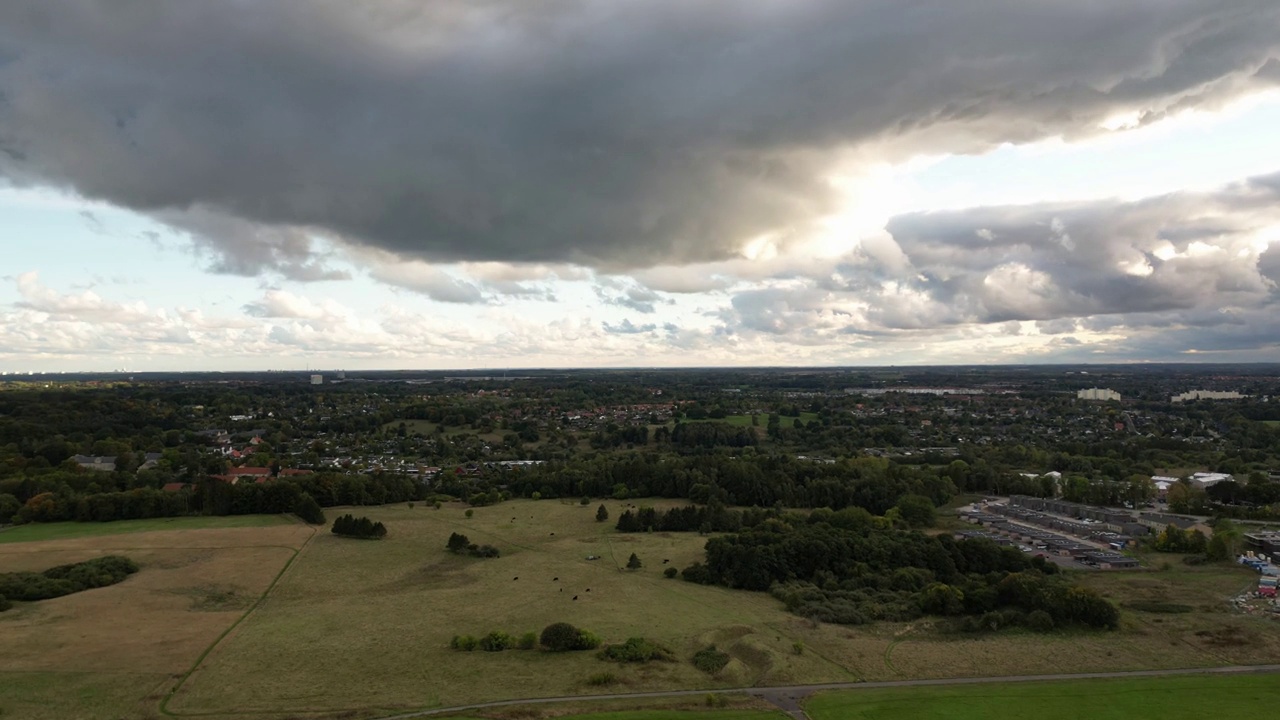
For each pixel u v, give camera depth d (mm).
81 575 136375
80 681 93188
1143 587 139875
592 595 134500
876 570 144625
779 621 122125
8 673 94938
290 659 102188
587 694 93188
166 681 93938
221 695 90438
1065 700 92500
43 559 151875
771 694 94125
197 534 176875
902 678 100500
